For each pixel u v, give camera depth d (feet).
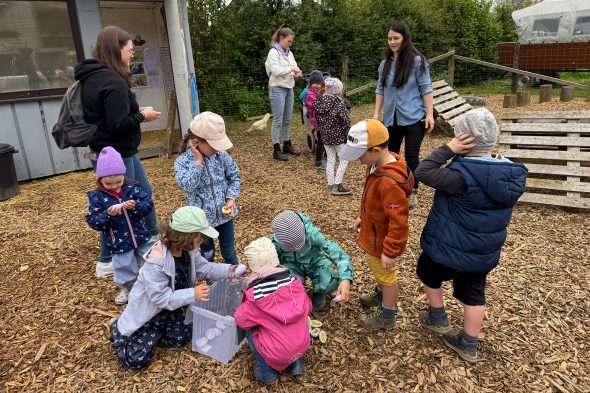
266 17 40.86
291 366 8.71
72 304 11.28
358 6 48.34
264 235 14.92
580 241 13.87
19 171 22.02
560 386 8.45
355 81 46.80
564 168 16.69
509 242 13.97
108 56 11.28
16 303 11.41
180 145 26.27
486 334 9.84
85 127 11.20
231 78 39.32
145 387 8.60
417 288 11.59
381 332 9.99
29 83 21.61
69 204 18.71
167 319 9.51
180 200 18.79
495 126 7.76
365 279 12.08
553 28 49.90
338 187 18.76
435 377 8.72
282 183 20.79
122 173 10.30
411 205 17.01
